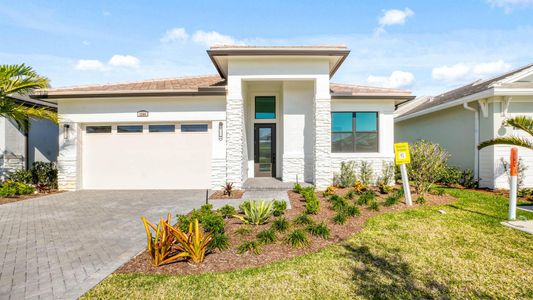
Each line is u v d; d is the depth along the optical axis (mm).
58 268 4297
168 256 4559
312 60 10875
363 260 4539
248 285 3771
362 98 11773
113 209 8219
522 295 3547
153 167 11672
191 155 11586
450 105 13180
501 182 11039
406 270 4203
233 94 10992
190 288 3689
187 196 10055
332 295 3541
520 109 11250
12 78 9047
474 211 7555
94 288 3697
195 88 11438
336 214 7023
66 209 8227
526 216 7059
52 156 14523
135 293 3570
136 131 11719
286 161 12023
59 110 11398
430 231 5953
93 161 11758
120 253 4895
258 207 6449
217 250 4895
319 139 10844
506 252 4844
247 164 13070
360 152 12156
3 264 4457
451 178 12242
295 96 12078
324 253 4820
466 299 3467
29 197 10039
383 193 9836
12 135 12203
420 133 17406
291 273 4098
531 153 11008
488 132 11547
